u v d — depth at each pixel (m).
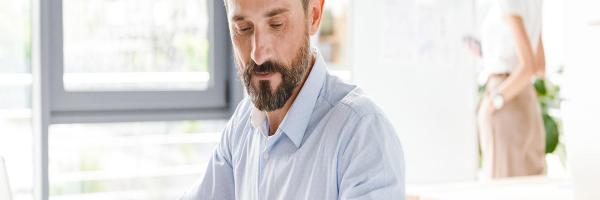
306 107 1.39
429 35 3.50
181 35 3.49
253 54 1.27
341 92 1.41
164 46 3.46
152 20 3.44
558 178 2.35
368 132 1.30
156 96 3.42
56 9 3.17
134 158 3.52
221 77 3.54
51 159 3.29
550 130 3.94
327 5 3.43
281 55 1.28
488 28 3.46
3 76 3.17
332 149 1.34
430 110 3.53
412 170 3.51
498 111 3.45
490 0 3.55
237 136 1.57
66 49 3.25
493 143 3.48
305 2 1.29
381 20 3.38
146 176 3.56
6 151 3.19
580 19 1.35
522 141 3.46
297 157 1.39
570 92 1.40
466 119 3.62
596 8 1.31
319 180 1.36
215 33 3.51
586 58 1.34
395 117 3.45
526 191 2.10
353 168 1.29
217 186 1.61
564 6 1.39
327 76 1.44
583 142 1.38
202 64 3.53
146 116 3.41
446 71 3.55
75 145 3.35
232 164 1.59
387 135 1.32
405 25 3.44
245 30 1.28
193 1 3.50
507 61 3.42
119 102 3.35
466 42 3.58
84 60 3.29
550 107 4.03
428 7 3.49
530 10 3.39
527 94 3.46
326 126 1.36
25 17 3.17
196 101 3.50
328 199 1.35
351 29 3.33
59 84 3.21
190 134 3.61
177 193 3.64
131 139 3.49
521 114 3.44
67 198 3.38
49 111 3.15
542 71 3.49
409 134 3.49
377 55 3.38
